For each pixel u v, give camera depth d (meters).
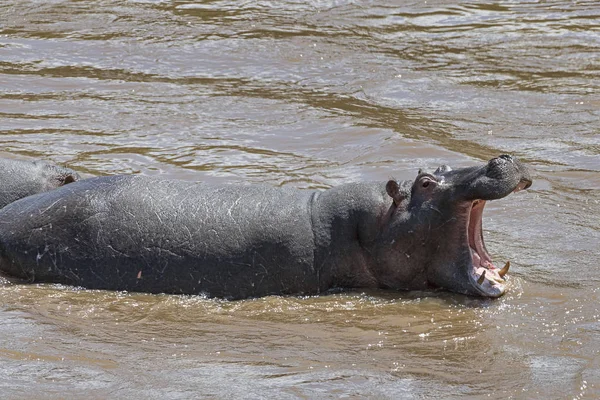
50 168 31.27
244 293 26.89
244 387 21.30
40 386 21.27
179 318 25.31
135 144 38.34
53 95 43.84
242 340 23.91
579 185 34.69
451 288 26.69
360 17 55.06
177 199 27.58
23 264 27.66
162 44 50.72
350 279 27.20
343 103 43.53
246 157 37.09
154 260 26.98
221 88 45.28
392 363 22.55
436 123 41.19
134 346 23.47
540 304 25.80
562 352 22.92
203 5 56.88
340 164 36.53
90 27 53.09
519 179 25.44
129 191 27.77
